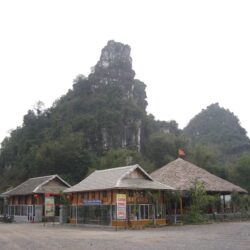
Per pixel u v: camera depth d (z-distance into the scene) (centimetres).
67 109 12606
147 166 8838
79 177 9375
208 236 2505
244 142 13500
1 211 7412
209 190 4450
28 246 2120
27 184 6456
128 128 11762
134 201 3869
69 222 4556
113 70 13662
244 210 4728
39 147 10456
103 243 2189
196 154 9012
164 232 2980
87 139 11138
